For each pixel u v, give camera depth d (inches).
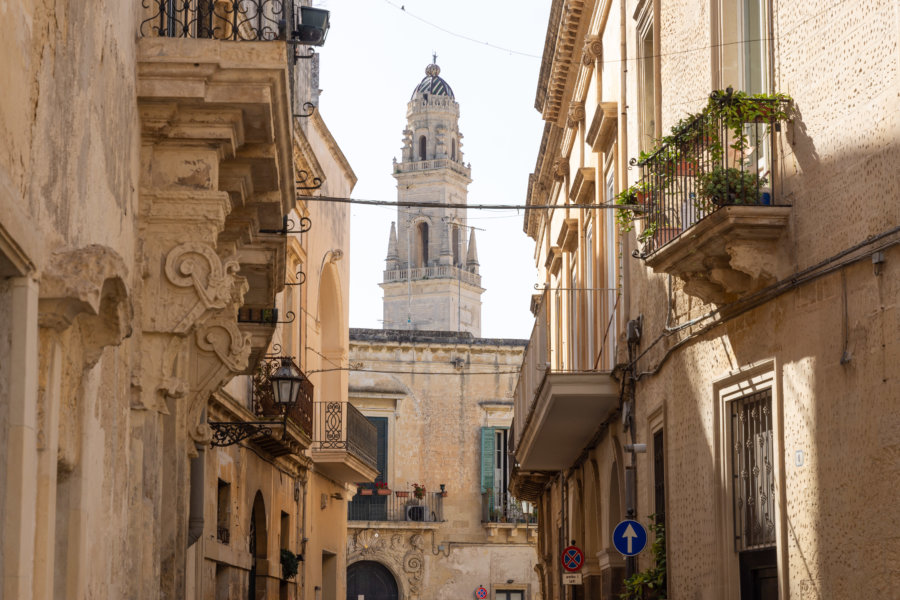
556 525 1261.1
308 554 1232.2
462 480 2172.7
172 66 401.7
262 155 446.6
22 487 246.1
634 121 698.8
